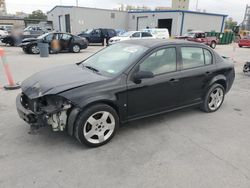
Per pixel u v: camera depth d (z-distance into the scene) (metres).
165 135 4.10
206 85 4.88
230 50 22.22
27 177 2.92
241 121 4.82
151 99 4.08
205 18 37.22
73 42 16.50
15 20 48.38
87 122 3.48
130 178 2.97
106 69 4.00
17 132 4.01
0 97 5.81
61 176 2.96
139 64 3.88
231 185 2.90
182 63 4.43
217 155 3.54
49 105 3.42
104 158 3.37
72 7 34.25
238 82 8.31
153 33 24.05
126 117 3.92
